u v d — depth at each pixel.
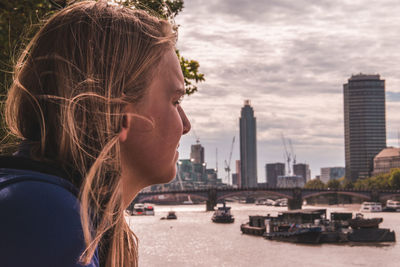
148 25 1.02
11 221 0.72
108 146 0.90
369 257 54.81
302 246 66.38
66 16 0.96
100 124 0.90
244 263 52.06
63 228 0.75
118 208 0.93
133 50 0.97
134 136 0.96
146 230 94.56
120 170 0.92
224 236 81.56
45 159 0.86
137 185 1.01
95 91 0.91
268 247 65.62
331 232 71.06
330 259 53.91
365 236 69.94
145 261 52.75
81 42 0.93
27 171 0.81
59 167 0.87
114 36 0.96
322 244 68.56
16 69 0.94
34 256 0.71
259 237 79.56
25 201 0.74
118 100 0.93
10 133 0.91
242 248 64.69
